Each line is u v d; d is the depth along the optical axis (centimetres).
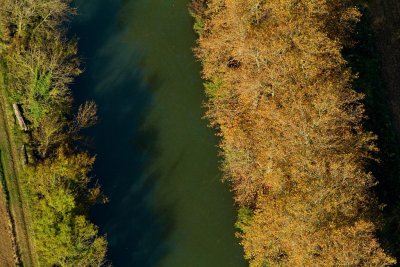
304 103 6575
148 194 7919
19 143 7612
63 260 6712
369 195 7106
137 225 7769
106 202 7781
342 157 6469
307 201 6203
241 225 7481
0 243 7306
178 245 7731
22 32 7931
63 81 7719
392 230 7656
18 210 7419
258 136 6981
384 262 6178
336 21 7475
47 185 6844
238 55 7281
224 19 7544
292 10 6988
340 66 7262
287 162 6669
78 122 7688
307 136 6519
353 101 7194
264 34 6919
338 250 5972
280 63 6844
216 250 7725
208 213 7875
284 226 6344
